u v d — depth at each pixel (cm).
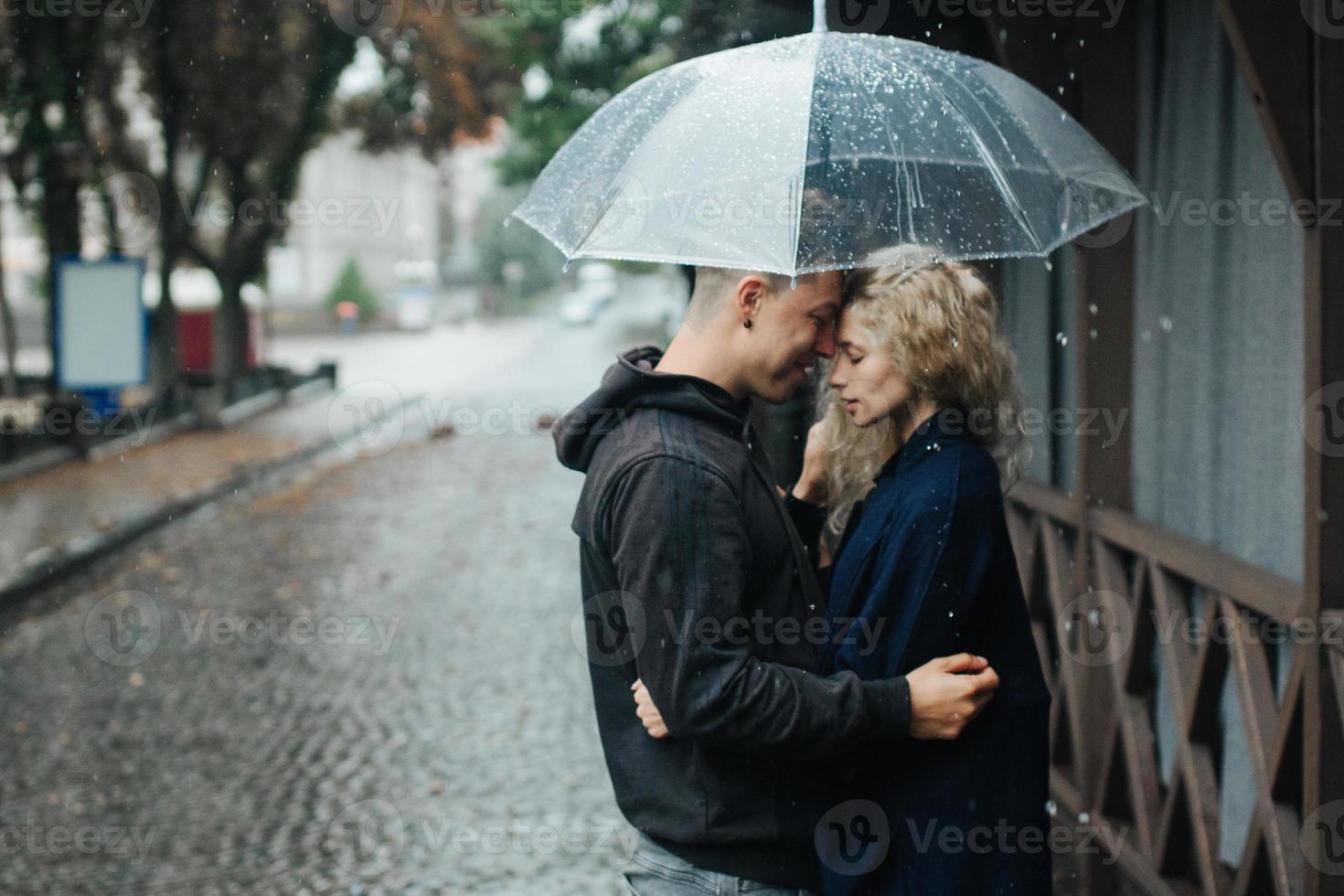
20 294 3491
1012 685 194
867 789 197
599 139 211
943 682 184
